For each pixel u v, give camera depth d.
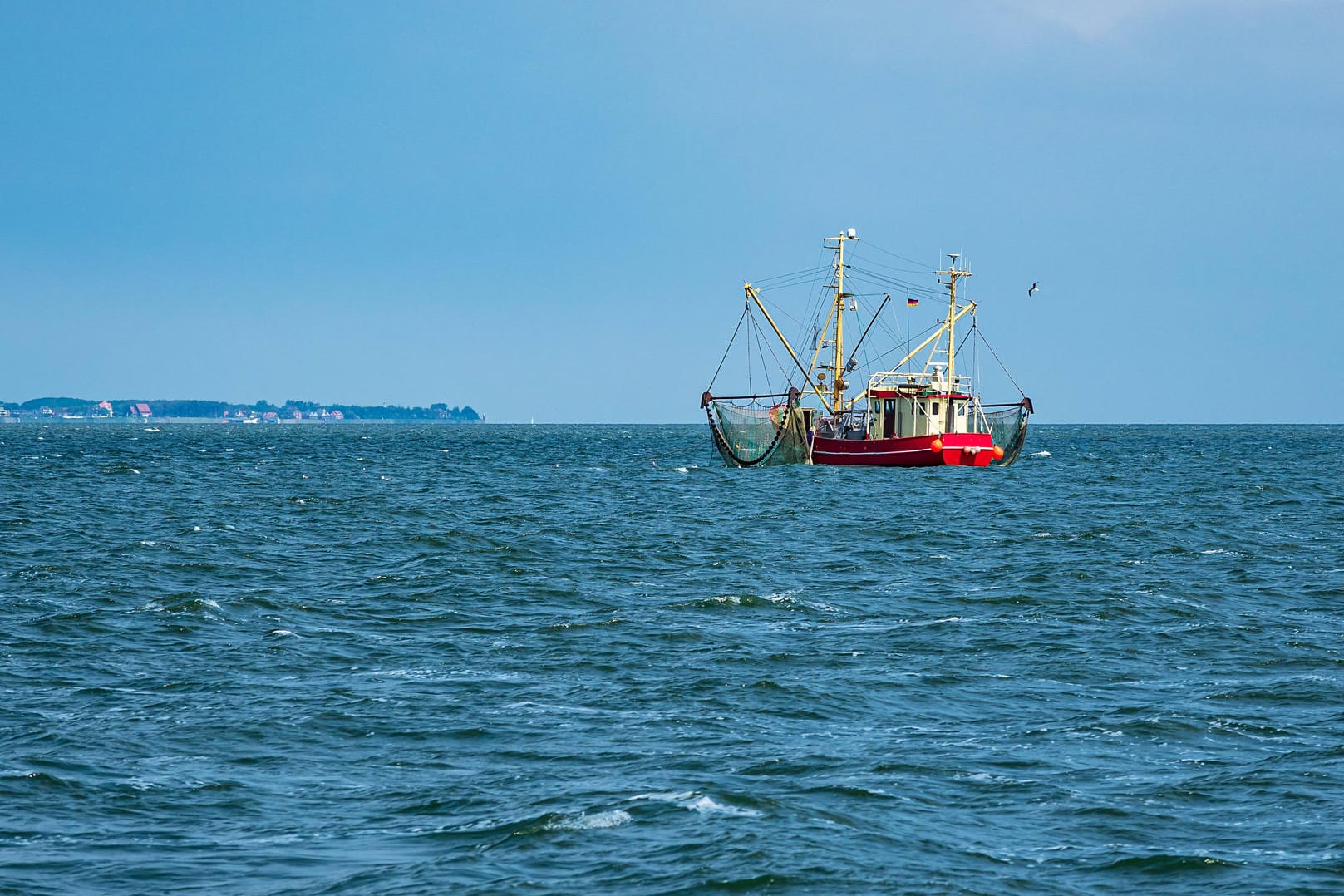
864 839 38.53
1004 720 52.66
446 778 44.59
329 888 35.19
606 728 50.97
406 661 63.44
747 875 35.56
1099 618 74.88
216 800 42.31
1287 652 65.50
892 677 60.06
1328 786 43.72
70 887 35.28
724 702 55.22
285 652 64.94
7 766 45.28
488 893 34.66
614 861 36.72
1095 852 37.97
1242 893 35.19
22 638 67.06
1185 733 50.38
